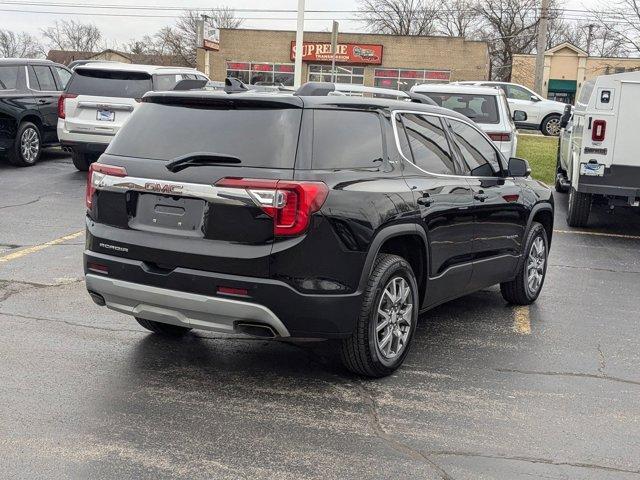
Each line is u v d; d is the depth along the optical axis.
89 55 94.25
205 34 43.31
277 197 4.28
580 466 3.86
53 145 15.48
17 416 4.16
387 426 4.24
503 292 6.97
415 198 5.05
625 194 10.45
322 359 5.30
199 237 4.44
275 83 48.75
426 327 6.24
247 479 3.58
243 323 4.41
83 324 5.82
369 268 4.62
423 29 79.94
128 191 4.68
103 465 3.65
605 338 6.11
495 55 71.94
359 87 9.30
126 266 4.63
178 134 4.69
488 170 6.24
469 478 3.68
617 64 51.91
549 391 4.89
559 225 11.64
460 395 4.75
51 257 7.93
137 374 4.86
